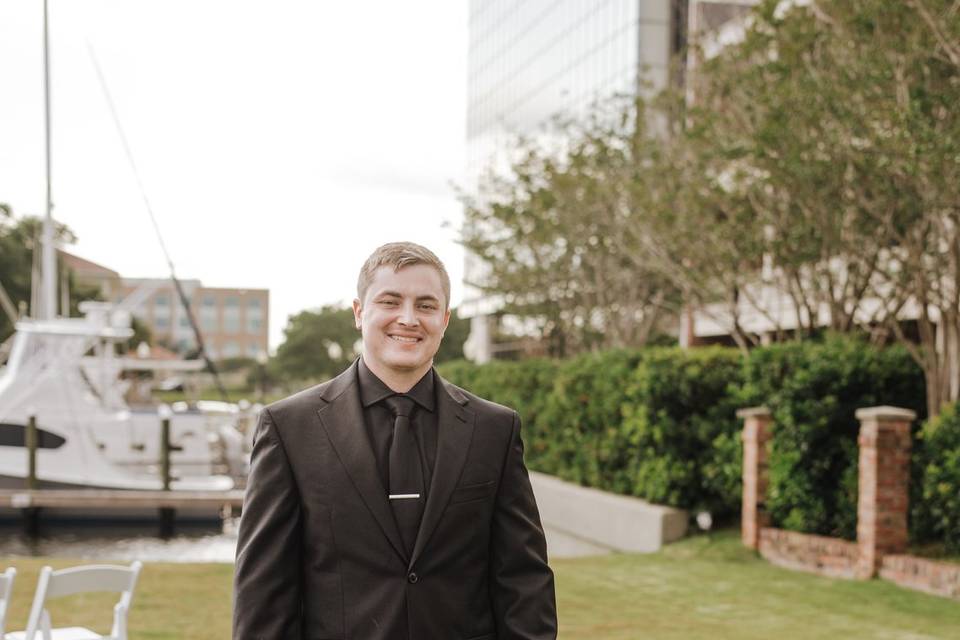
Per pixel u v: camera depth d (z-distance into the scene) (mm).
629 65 37875
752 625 9195
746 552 13266
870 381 12859
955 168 11008
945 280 15461
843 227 14578
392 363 2939
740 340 17750
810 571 12227
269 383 100562
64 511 21984
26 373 22766
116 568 5957
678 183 17391
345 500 2861
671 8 37625
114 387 23766
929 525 11594
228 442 24938
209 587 10750
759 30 15383
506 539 3006
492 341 49125
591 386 17969
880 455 11289
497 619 3004
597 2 41094
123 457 23062
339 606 2846
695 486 14594
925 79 12180
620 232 21031
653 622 9344
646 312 27641
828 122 12883
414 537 2873
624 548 15469
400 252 3002
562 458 19359
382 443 2939
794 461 12734
